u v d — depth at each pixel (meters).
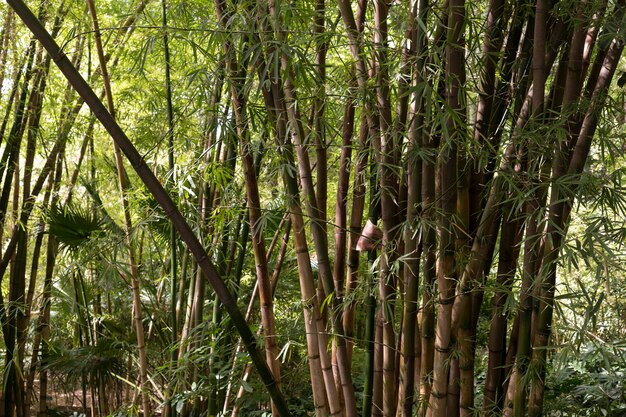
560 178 1.83
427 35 2.01
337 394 2.26
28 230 4.29
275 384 2.24
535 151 1.96
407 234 2.08
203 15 2.71
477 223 2.18
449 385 2.14
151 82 3.50
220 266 3.24
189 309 3.34
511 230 2.11
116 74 3.73
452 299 2.03
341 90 2.24
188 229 2.07
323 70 2.23
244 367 3.27
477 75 2.12
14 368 4.14
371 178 2.31
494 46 2.14
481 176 2.16
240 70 2.18
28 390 4.33
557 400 2.87
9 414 4.13
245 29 2.02
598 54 2.12
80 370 3.96
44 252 5.49
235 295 3.24
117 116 4.14
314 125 2.21
